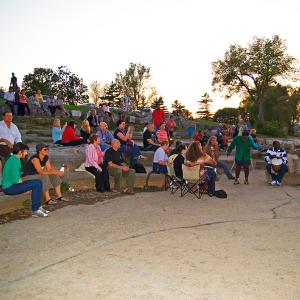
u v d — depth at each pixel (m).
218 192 10.09
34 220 7.45
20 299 4.21
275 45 58.00
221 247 5.99
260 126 45.03
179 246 6.00
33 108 25.44
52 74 86.88
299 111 67.31
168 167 10.50
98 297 4.24
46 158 8.78
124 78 69.19
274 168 12.18
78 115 28.11
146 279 4.72
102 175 10.27
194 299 4.21
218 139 19.86
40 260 5.34
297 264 5.31
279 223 7.55
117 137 12.11
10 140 9.44
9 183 7.57
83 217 7.68
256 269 5.10
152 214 8.02
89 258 5.43
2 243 6.07
